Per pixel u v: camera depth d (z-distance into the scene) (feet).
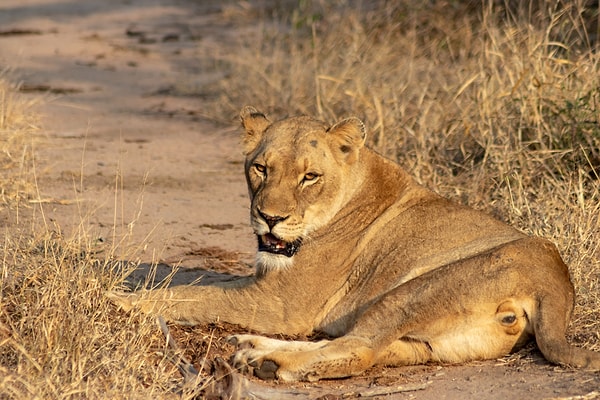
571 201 39.37
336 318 30.19
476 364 26.99
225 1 108.27
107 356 25.77
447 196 42.29
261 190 29.68
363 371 26.96
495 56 50.78
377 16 74.84
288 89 63.16
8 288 29.58
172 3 110.93
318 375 26.63
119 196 45.62
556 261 27.63
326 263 30.50
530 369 26.05
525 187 41.50
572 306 27.58
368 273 30.14
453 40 67.82
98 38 92.73
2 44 88.43
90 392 23.76
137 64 82.48
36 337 25.95
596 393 24.06
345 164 30.89
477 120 46.93
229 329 30.60
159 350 27.63
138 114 65.98
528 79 46.57
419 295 26.99
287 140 30.19
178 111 67.00
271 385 26.68
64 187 46.32
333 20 74.54
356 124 30.60
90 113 65.51
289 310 30.53
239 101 65.62
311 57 68.44
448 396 24.85
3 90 57.72
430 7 73.61
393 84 56.65
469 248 28.81
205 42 89.56
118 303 29.78
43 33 94.22
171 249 38.75
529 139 44.52
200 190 48.11
